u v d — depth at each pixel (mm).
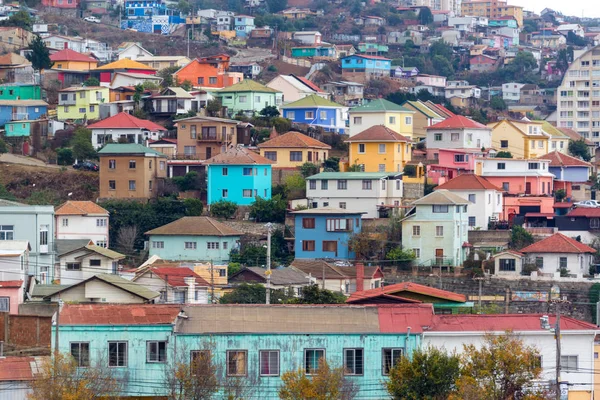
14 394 165250
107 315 176375
